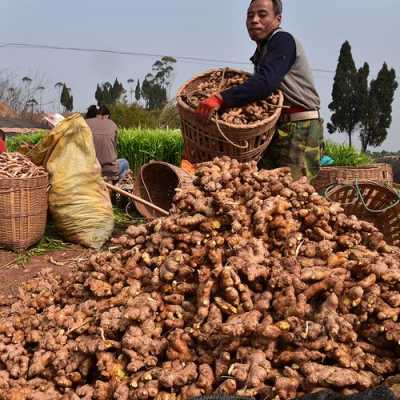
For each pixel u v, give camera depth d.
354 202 4.70
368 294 2.41
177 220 2.96
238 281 2.57
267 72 4.43
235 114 4.51
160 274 2.80
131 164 11.30
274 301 2.52
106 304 2.85
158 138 11.20
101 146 8.16
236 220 2.92
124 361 2.53
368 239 3.06
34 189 5.74
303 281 2.57
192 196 3.14
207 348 2.46
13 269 5.28
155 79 69.56
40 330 2.99
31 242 5.83
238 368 2.26
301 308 2.44
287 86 4.64
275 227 2.95
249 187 3.12
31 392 2.55
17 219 5.67
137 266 3.02
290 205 3.06
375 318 2.40
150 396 2.31
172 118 20.31
